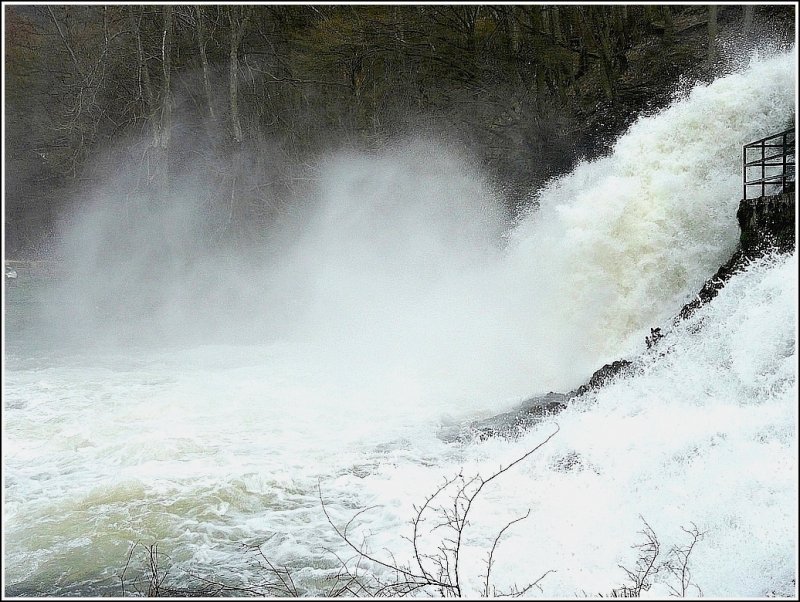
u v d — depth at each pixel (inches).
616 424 381.4
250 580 280.7
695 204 572.4
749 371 377.1
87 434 475.8
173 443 446.3
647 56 1477.6
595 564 268.1
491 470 367.6
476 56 1584.6
